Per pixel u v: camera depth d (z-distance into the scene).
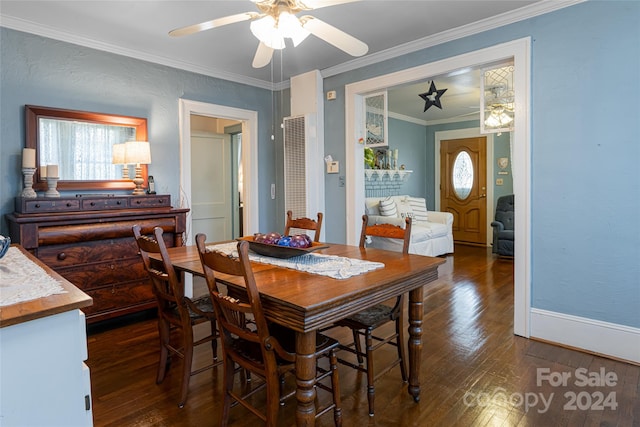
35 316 0.93
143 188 3.37
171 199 3.66
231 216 5.77
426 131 7.68
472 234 7.16
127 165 3.36
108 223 2.82
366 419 1.80
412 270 1.75
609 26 2.33
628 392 2.00
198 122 5.59
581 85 2.45
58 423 1.00
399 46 3.28
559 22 2.52
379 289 1.58
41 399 0.97
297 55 3.51
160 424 1.77
